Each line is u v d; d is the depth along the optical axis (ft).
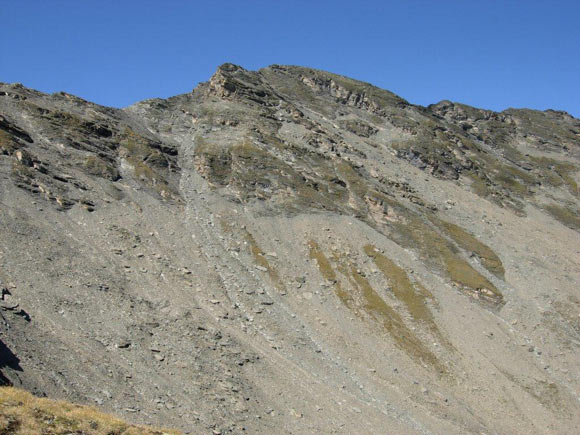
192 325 242.78
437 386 261.03
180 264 300.61
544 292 366.02
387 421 222.69
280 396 214.90
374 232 396.37
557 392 275.59
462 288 354.13
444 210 485.97
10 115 395.14
